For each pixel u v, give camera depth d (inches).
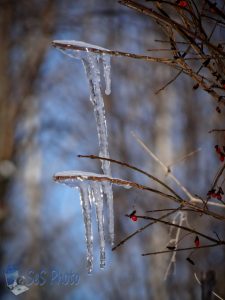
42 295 509.0
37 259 562.9
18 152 581.0
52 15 571.5
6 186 526.9
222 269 304.5
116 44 601.9
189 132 509.7
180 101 524.1
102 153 150.1
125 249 459.8
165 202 443.8
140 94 562.6
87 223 151.6
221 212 310.0
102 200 150.4
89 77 148.1
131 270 459.5
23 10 567.5
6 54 545.3
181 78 526.9
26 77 559.2
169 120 524.7
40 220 597.0
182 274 377.7
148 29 553.6
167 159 510.6
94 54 145.9
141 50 573.9
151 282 436.5
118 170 512.4
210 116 454.9
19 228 579.8
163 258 422.6
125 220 462.3
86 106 668.7
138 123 547.2
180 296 373.7
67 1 586.9
